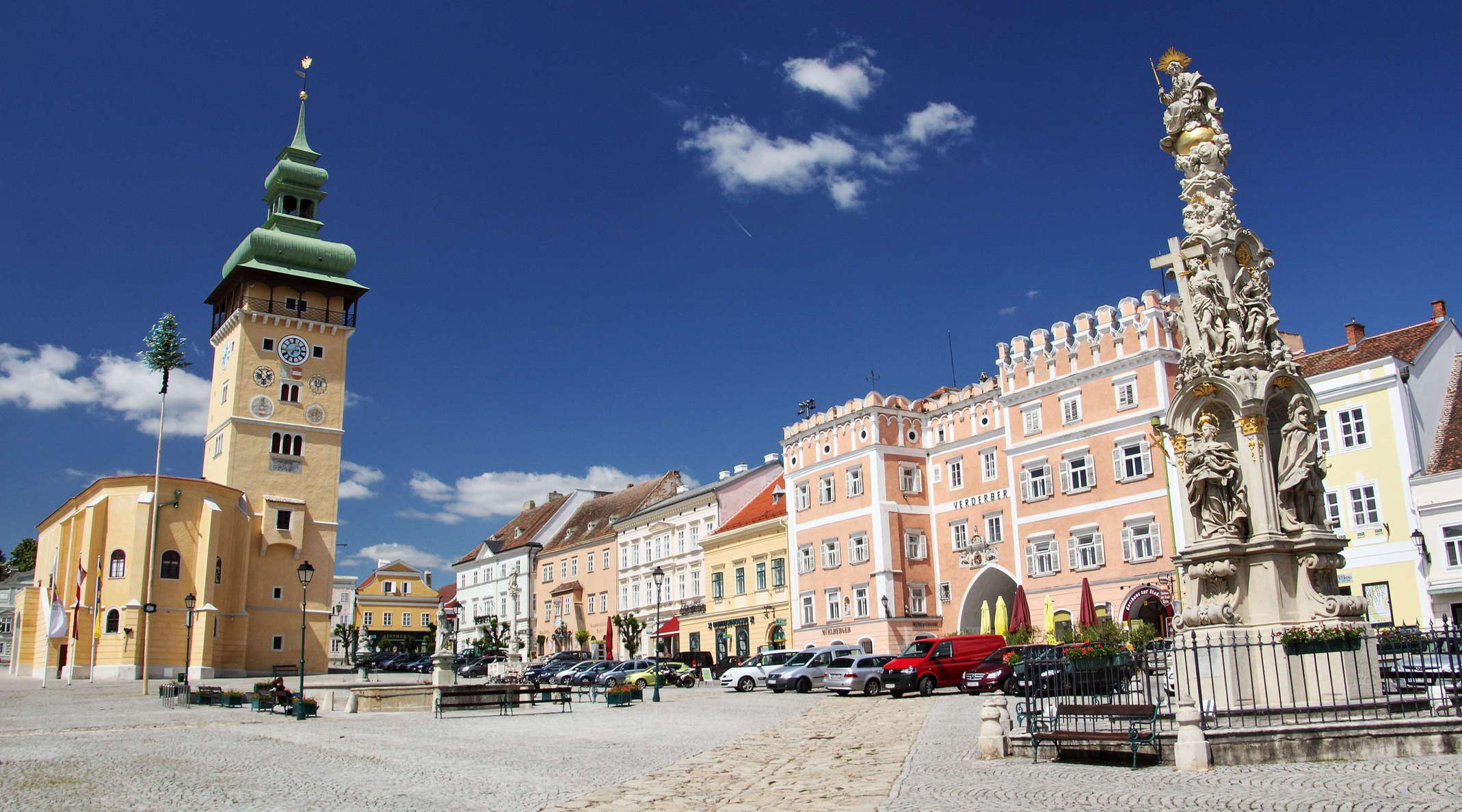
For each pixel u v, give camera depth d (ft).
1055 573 176.35
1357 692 56.03
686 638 260.42
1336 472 140.77
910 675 130.93
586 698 150.71
